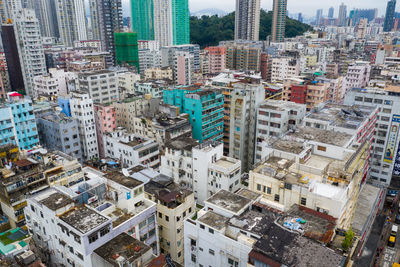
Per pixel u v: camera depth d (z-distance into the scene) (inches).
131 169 3292.3
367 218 3410.4
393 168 4680.1
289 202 2208.4
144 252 1947.6
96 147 4643.2
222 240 1935.3
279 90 6122.1
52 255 2250.2
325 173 2364.7
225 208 2084.2
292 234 1788.9
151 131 4409.5
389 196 4490.7
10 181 2689.5
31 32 7815.0
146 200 2490.2
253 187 2405.3
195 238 2098.9
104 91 6215.6
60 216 2079.2
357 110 3981.3
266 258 1632.6
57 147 4323.3
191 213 2714.1
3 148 3117.6
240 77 6259.8
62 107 4877.0
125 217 2304.4
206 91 4756.4
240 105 4227.4
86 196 2333.9
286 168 2429.9
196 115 4618.6
